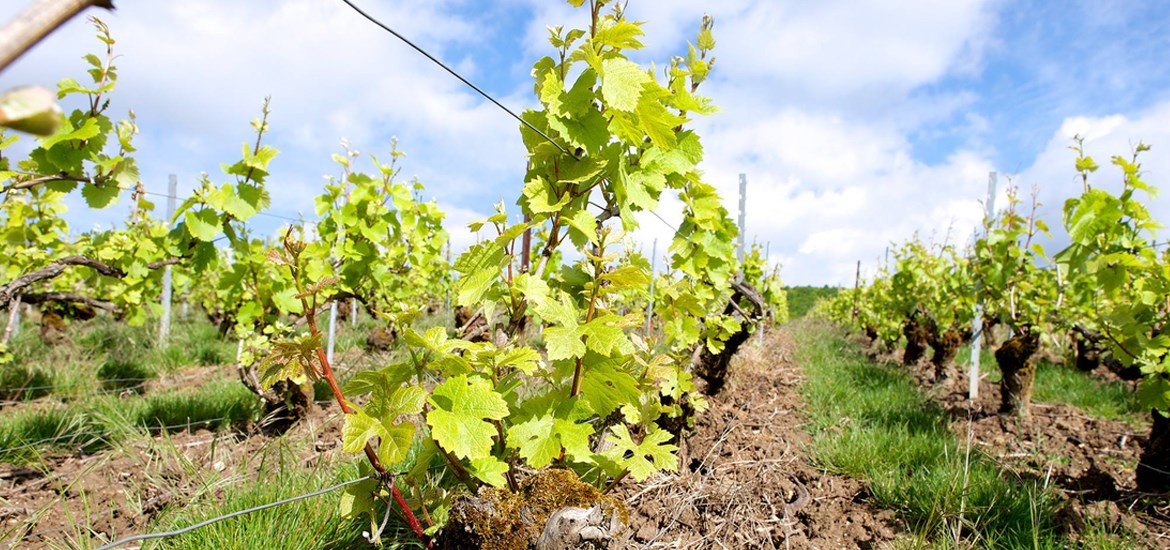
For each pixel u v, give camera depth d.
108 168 3.18
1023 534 2.77
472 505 1.80
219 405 4.33
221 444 3.62
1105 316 3.92
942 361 6.82
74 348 6.27
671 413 3.27
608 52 1.94
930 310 7.84
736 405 5.09
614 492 3.05
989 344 8.41
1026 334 5.13
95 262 3.51
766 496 3.26
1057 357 8.45
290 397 3.94
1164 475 3.45
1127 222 3.88
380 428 1.62
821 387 5.79
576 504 1.86
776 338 11.09
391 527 2.40
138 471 3.18
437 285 9.24
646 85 1.85
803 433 4.43
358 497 1.87
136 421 3.96
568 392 2.09
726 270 3.62
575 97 1.90
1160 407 3.42
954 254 7.06
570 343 1.78
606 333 1.80
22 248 5.06
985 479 3.26
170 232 3.83
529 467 2.17
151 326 7.47
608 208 2.27
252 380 3.96
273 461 3.16
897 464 3.56
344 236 4.56
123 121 3.25
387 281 5.05
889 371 7.19
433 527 1.92
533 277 1.92
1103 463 4.03
